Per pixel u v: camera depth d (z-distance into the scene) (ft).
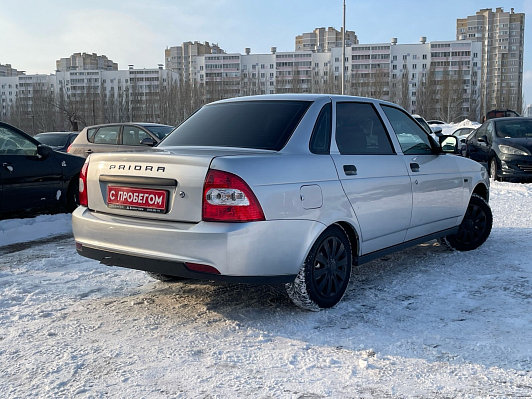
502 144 38.91
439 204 15.72
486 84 441.27
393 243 14.10
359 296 13.11
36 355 9.64
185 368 9.09
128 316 11.75
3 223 22.04
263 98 13.69
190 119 14.05
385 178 13.42
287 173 10.97
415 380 8.68
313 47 485.56
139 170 11.19
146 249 10.86
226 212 10.22
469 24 468.34
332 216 11.74
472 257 17.10
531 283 14.06
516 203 29.27
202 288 13.88
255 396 8.11
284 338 10.45
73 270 15.79
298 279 11.37
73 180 25.30
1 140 22.44
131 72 443.32
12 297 13.05
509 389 8.36
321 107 12.76
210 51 491.72
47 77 473.67
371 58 381.40
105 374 8.86
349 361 9.39
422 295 13.16
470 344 10.11
